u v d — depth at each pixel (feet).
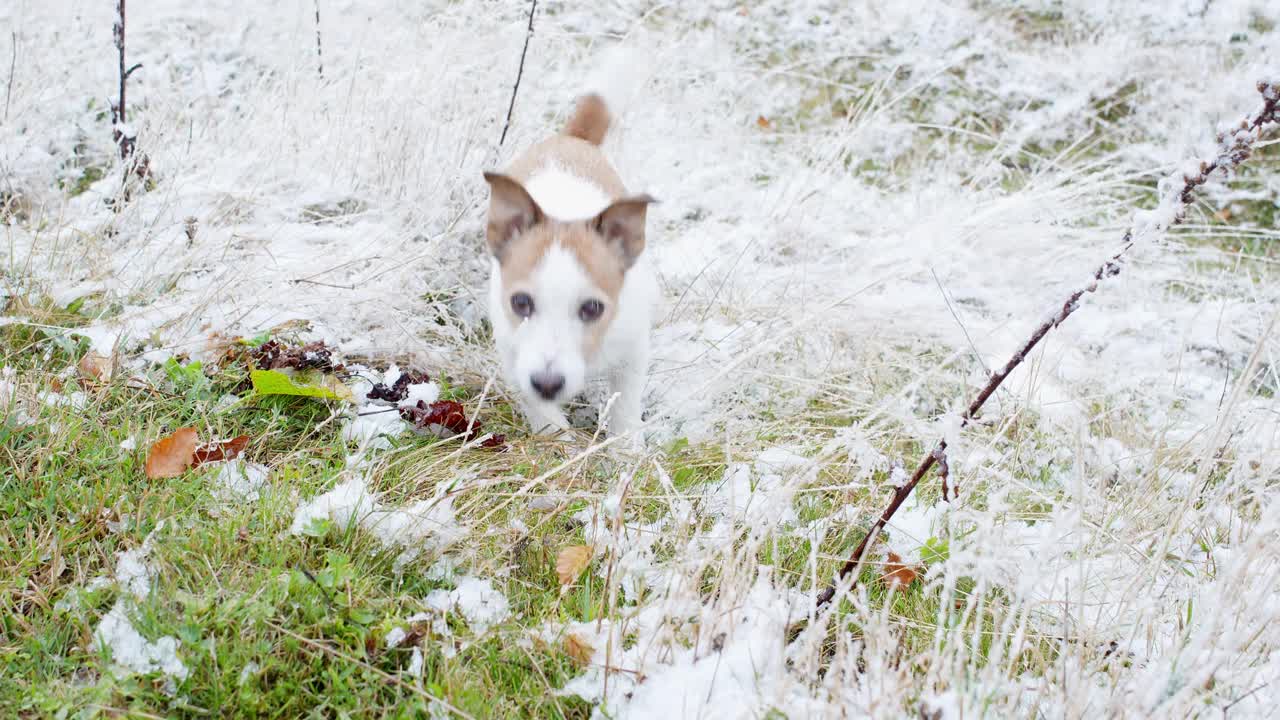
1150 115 7.50
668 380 5.89
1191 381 6.06
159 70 6.95
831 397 5.79
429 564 4.95
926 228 6.46
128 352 5.49
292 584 4.74
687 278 6.35
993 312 6.37
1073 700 4.53
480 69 6.81
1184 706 4.52
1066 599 4.74
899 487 4.93
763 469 5.47
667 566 5.00
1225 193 7.02
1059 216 6.70
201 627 4.63
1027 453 5.64
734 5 8.39
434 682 4.65
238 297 5.74
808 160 7.14
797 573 5.08
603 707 4.65
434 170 6.30
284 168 6.38
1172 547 5.15
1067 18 8.41
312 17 7.23
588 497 5.21
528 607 4.92
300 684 4.59
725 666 4.74
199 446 5.15
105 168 6.46
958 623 4.95
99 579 4.79
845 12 8.48
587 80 6.91
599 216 5.38
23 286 5.68
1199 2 8.18
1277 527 5.03
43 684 4.56
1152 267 6.63
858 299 6.20
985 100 7.68
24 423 5.12
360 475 5.16
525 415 5.63
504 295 5.43
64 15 7.05
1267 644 4.78
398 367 5.71
